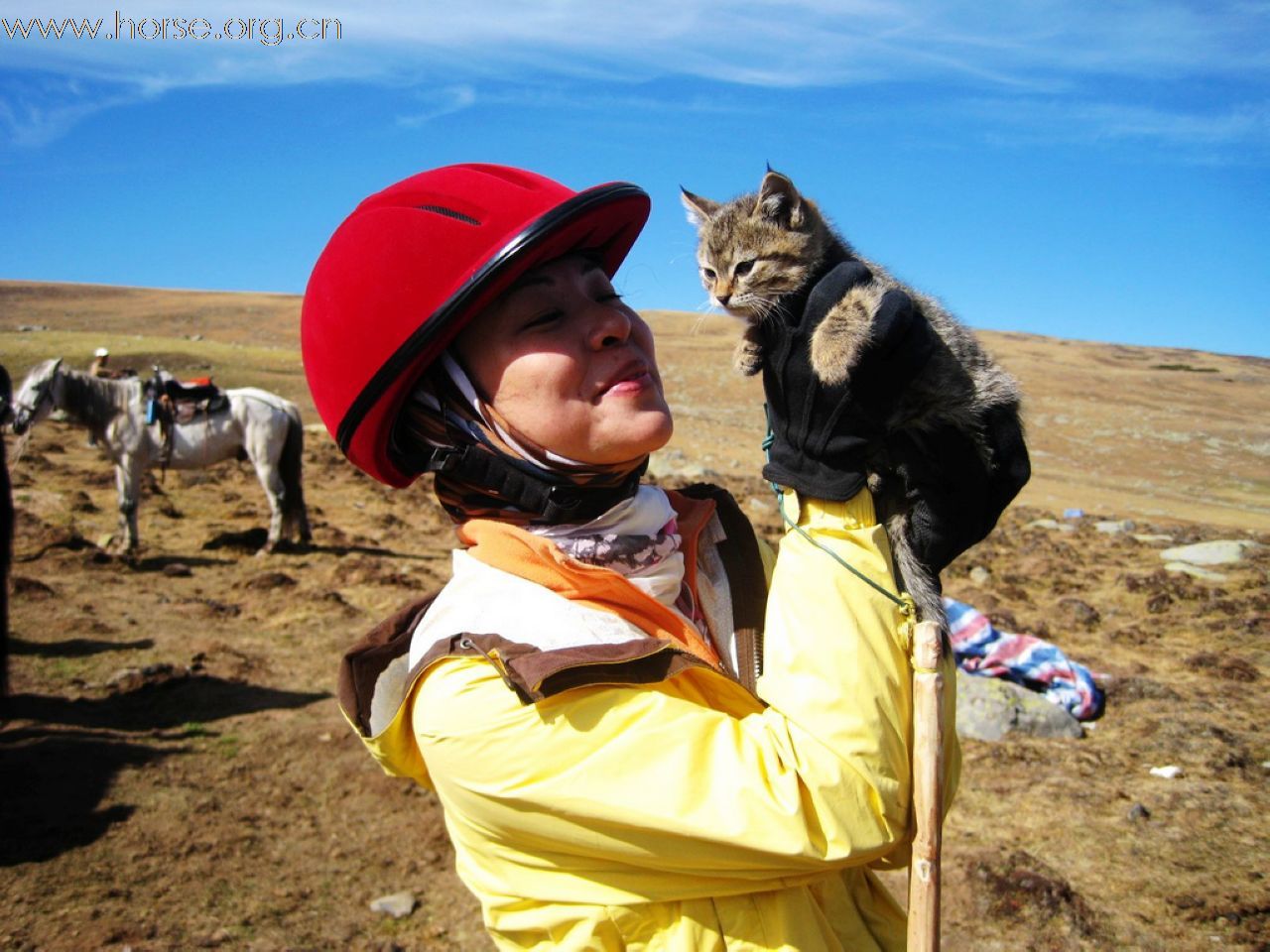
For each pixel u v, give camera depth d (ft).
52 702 24.81
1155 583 41.42
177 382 40.55
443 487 5.76
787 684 4.97
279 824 19.77
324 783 21.59
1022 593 39.88
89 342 154.30
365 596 36.55
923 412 6.08
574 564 5.05
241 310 321.93
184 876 17.49
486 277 4.85
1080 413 166.81
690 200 13.53
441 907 17.25
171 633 30.89
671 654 4.90
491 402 5.30
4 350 131.64
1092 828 19.70
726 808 4.48
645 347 5.45
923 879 4.85
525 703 4.46
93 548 39.96
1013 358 265.54
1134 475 107.45
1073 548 52.24
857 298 5.61
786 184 11.28
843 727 4.77
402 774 5.71
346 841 19.33
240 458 42.52
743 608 5.78
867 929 5.26
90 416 38.75
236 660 28.63
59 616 31.42
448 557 44.06
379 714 5.74
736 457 86.22
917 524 6.03
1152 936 16.16
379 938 16.15
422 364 5.20
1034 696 25.63
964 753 23.40
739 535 6.17
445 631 5.22
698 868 4.54
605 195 5.12
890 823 4.83
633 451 5.19
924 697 4.99
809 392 5.54
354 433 5.50
